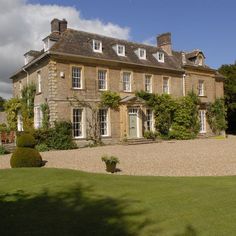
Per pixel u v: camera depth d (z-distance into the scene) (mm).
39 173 10453
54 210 6688
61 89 22734
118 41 28359
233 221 5805
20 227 5754
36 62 24375
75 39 24938
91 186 8703
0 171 11133
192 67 30594
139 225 5703
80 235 5328
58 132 21984
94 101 24219
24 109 26453
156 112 27406
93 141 23922
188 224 5699
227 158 15219
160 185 8711
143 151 19000
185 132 28844
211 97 32469
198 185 8680
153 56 29469
